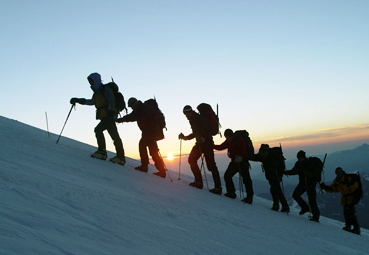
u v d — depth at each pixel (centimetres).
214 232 428
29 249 196
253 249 402
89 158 731
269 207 968
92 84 771
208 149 869
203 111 870
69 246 226
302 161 922
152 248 295
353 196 933
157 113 827
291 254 431
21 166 448
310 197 902
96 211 348
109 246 260
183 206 525
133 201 443
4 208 261
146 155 827
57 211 306
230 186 898
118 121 817
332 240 630
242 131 918
